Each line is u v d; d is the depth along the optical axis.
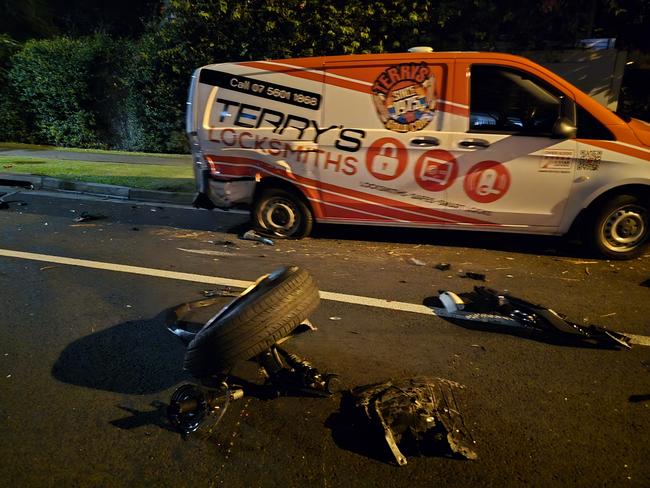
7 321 3.83
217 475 2.26
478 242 6.12
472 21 11.11
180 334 3.46
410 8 11.28
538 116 5.16
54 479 2.24
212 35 13.09
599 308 4.16
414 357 3.30
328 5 11.77
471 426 2.58
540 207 5.27
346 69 5.43
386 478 2.24
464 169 5.29
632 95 12.60
